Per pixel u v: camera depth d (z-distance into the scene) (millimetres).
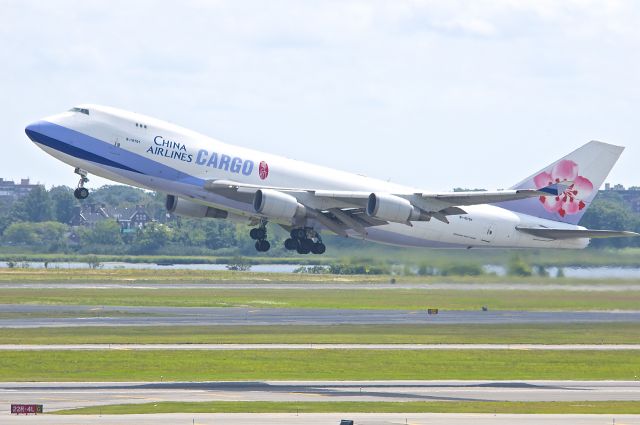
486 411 121812
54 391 135375
